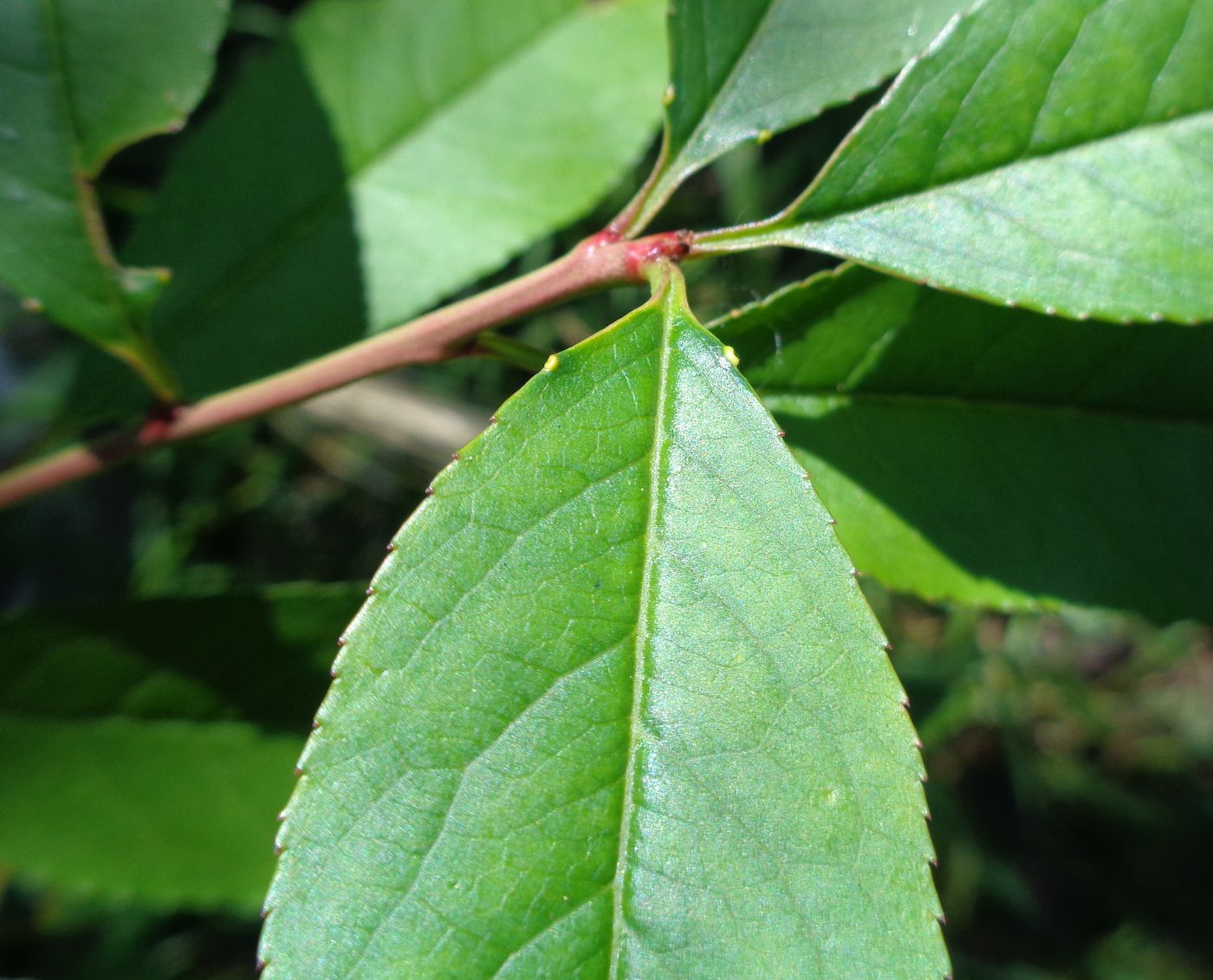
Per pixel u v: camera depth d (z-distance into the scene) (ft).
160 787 0.53
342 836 0.36
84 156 0.45
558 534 0.37
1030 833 1.11
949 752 1.10
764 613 0.37
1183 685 1.09
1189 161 0.40
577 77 0.56
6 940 0.83
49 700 0.52
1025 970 0.98
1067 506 0.46
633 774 0.36
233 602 0.52
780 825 0.36
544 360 0.43
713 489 0.37
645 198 0.42
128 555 0.92
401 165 0.55
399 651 0.37
